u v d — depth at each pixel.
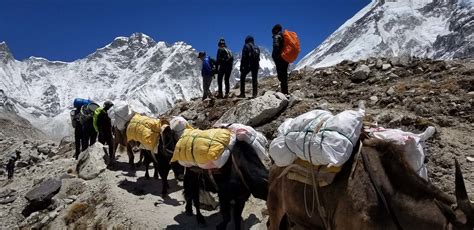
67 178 13.13
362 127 5.36
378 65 14.60
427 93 11.49
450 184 8.02
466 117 10.23
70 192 12.46
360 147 5.05
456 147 9.04
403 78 13.57
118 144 14.64
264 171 7.52
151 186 11.55
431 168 8.55
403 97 11.58
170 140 10.33
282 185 5.81
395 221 4.70
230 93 16.98
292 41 12.78
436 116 10.41
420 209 4.57
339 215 4.94
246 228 8.61
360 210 4.73
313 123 5.35
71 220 11.06
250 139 7.99
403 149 4.99
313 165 5.27
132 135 11.16
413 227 4.58
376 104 11.73
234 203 8.08
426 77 13.09
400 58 14.72
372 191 4.77
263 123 11.97
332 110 11.59
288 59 12.79
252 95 15.46
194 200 9.12
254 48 14.78
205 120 14.46
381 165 4.90
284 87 13.20
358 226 4.73
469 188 7.73
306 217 5.50
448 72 12.89
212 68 17.45
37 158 26.11
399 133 5.46
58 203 11.98
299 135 5.38
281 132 5.75
